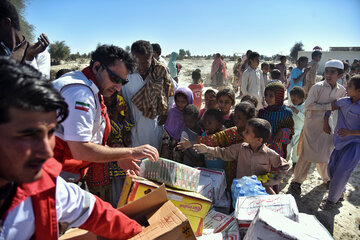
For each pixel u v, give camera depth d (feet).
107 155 5.83
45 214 3.40
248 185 8.38
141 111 10.80
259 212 5.70
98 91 6.12
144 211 5.65
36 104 2.42
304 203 12.20
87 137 5.60
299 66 26.37
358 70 49.73
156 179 7.55
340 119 11.12
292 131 11.37
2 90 2.30
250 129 9.05
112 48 6.10
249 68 20.75
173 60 31.07
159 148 11.98
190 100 11.81
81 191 4.22
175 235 4.86
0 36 6.64
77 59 102.63
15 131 2.47
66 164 6.26
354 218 11.07
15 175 2.75
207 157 10.71
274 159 9.30
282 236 5.13
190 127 11.17
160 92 10.91
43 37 8.95
